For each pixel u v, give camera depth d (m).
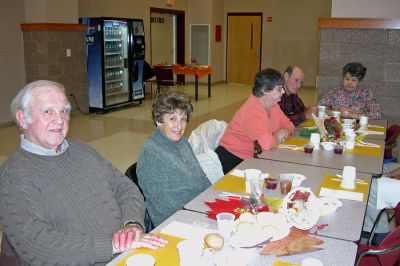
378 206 2.58
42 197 1.61
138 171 2.13
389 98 4.89
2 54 6.72
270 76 2.91
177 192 2.15
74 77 7.54
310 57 11.88
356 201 1.98
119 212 1.87
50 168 1.69
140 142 5.92
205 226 1.69
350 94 4.24
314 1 11.54
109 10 8.98
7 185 1.55
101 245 1.54
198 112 8.19
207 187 2.35
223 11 12.65
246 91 11.33
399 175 2.97
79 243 1.53
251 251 1.50
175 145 2.26
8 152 5.39
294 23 11.91
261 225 1.58
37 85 1.72
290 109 4.11
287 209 1.67
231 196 2.00
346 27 4.88
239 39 12.68
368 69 4.92
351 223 1.74
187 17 12.23
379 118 4.16
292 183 2.08
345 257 1.46
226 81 12.97
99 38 7.66
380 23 4.74
